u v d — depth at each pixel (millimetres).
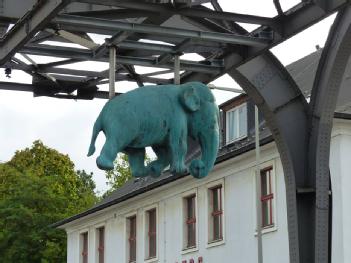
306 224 10406
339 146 26547
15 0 8727
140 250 37781
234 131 33000
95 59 9273
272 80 10430
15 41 8398
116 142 6680
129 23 8391
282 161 10602
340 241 26094
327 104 10289
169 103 6883
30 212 47719
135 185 40688
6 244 47500
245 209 30656
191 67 9391
